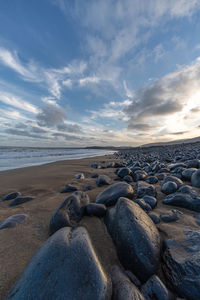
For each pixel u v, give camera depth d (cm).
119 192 244
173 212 199
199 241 124
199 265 98
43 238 164
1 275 114
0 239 160
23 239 161
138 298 86
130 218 143
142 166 693
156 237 132
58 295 82
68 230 136
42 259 103
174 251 117
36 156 1584
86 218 199
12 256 135
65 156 1745
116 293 90
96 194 311
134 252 117
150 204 222
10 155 1556
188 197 219
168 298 88
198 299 86
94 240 152
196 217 184
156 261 112
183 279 95
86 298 82
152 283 96
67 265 97
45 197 311
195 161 467
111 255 132
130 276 110
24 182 449
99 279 91
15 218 204
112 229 158
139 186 308
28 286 88
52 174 577
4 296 98
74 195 219
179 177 367
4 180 477
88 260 101
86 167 793
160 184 355
